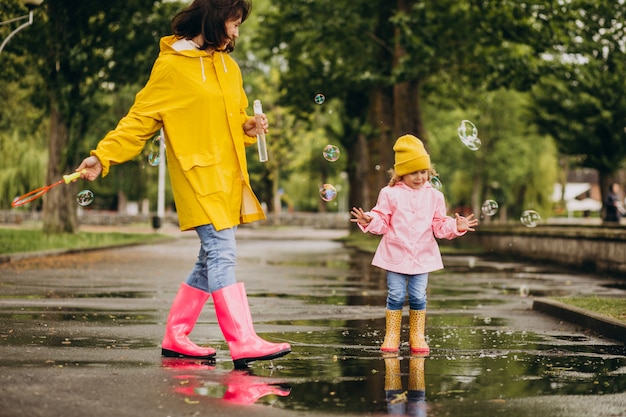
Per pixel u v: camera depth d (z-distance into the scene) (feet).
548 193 211.20
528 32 87.71
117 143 19.93
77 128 98.37
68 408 15.31
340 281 50.26
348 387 17.44
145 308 32.50
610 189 98.99
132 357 20.80
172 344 21.01
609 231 57.57
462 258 83.35
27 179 167.02
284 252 92.84
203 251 21.15
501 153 188.75
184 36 20.66
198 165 20.20
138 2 95.40
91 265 62.23
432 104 128.67
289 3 102.73
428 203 23.99
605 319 26.73
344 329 27.25
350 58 114.83
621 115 105.09
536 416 15.12
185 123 20.34
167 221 220.23
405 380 18.28
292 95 121.60
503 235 88.63
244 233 173.78
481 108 124.77
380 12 108.27
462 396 16.70
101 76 98.68
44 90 100.42
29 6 64.44
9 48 92.89
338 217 223.71
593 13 86.53
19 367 19.08
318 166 228.63
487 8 87.20
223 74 20.70
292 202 291.79
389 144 112.06
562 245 69.05
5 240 87.71
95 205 264.31
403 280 23.26
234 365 19.85
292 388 17.29
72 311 31.17
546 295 41.98
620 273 55.72
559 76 92.73
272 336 25.45
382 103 112.57
